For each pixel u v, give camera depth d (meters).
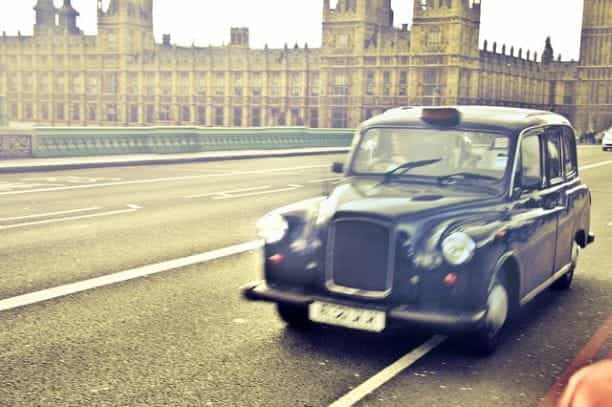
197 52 102.75
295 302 5.38
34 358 5.14
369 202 5.40
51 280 7.47
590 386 2.04
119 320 6.11
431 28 84.06
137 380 4.77
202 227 11.10
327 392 4.65
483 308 5.09
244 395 4.56
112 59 107.50
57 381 4.72
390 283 5.11
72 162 23.44
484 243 5.10
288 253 5.53
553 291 7.63
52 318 6.13
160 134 29.98
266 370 5.02
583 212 7.63
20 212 12.46
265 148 36.56
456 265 5.02
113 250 9.14
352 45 89.12
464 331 4.95
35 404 4.34
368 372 5.04
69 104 110.62
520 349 5.61
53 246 9.31
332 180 19.89
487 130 6.07
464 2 82.81
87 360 5.12
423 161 6.12
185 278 7.68
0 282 7.34
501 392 4.71
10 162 22.89
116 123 108.06
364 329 5.14
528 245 5.83
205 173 22.06
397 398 4.57
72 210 12.81
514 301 5.79
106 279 7.55
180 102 102.62
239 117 98.75
